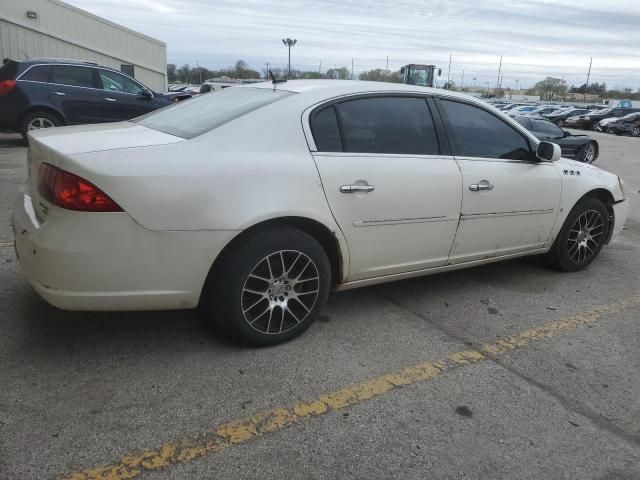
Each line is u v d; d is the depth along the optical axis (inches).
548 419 109.0
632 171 526.6
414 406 110.5
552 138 558.9
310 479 89.3
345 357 127.7
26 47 692.7
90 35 761.6
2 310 137.6
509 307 163.2
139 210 106.2
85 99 415.8
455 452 97.7
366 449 97.1
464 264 161.6
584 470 95.3
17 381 109.5
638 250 234.4
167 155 112.0
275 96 134.3
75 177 104.2
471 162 154.9
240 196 115.0
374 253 138.7
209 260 114.0
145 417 101.4
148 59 846.5
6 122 394.0
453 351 134.3
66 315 137.6
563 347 139.7
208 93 161.8
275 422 102.8
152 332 133.1
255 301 123.7
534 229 176.1
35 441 93.0
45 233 106.3
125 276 108.0
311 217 123.7
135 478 86.9
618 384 123.6
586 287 183.9
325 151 129.3
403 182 138.3
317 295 131.6
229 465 91.0
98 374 114.0
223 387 112.4
